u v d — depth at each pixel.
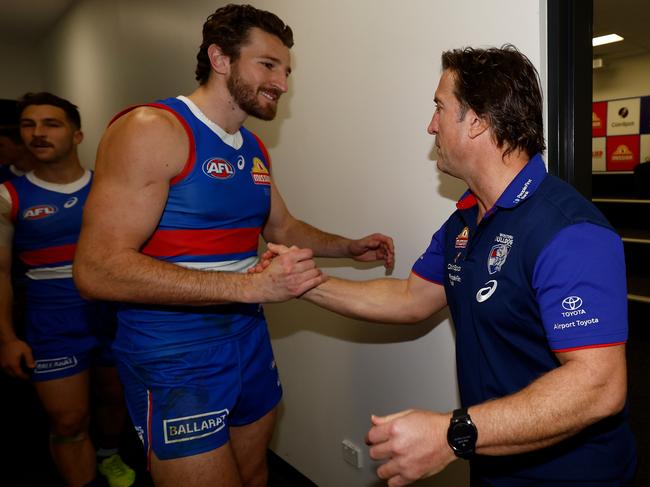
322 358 1.89
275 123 1.96
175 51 2.56
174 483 1.17
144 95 3.06
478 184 0.93
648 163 4.41
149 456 1.19
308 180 1.84
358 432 1.76
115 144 1.04
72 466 1.88
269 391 1.43
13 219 1.83
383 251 1.48
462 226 1.03
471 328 0.92
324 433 1.93
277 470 2.21
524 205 0.84
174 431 1.16
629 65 5.61
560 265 0.73
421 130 1.36
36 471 2.23
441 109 0.94
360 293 1.23
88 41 3.89
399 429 0.73
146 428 1.18
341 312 1.25
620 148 5.82
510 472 0.89
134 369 1.19
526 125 0.85
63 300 1.86
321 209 1.79
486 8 1.16
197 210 1.14
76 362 1.87
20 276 2.81
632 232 4.24
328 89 1.67
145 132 1.03
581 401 0.68
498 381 0.87
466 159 0.92
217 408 1.21
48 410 1.84
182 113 1.12
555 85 1.07
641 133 5.60
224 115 1.19
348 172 1.64
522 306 0.81
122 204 1.02
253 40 1.13
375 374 1.66
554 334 0.73
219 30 1.13
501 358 0.87
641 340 3.41
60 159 1.86
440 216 1.34
